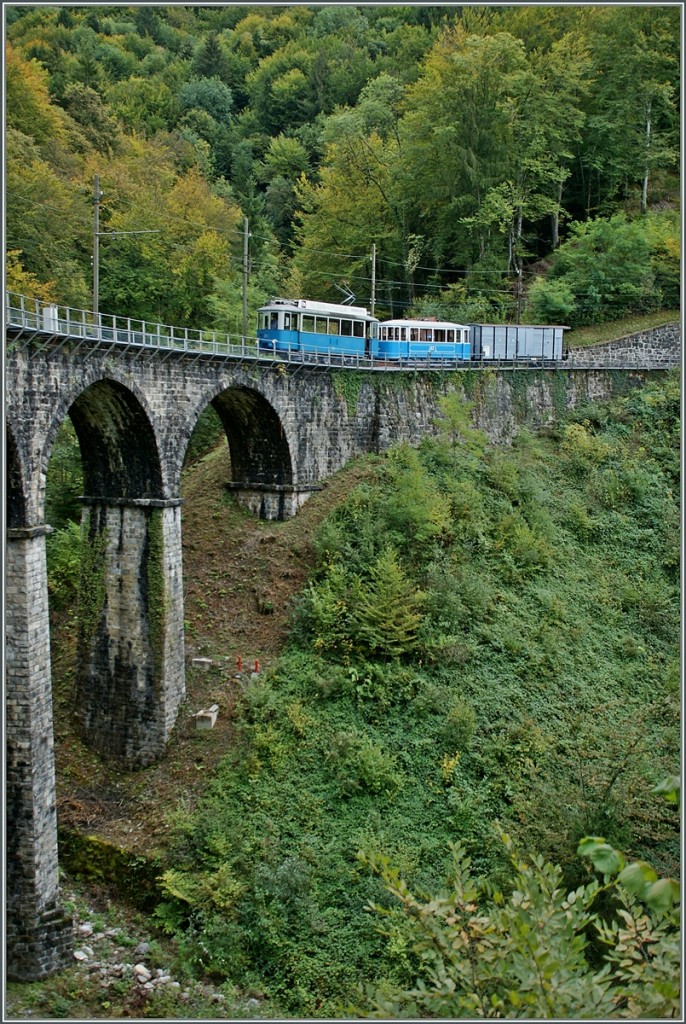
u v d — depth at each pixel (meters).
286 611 41.47
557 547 47.00
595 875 27.36
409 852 31.02
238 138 103.69
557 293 68.44
